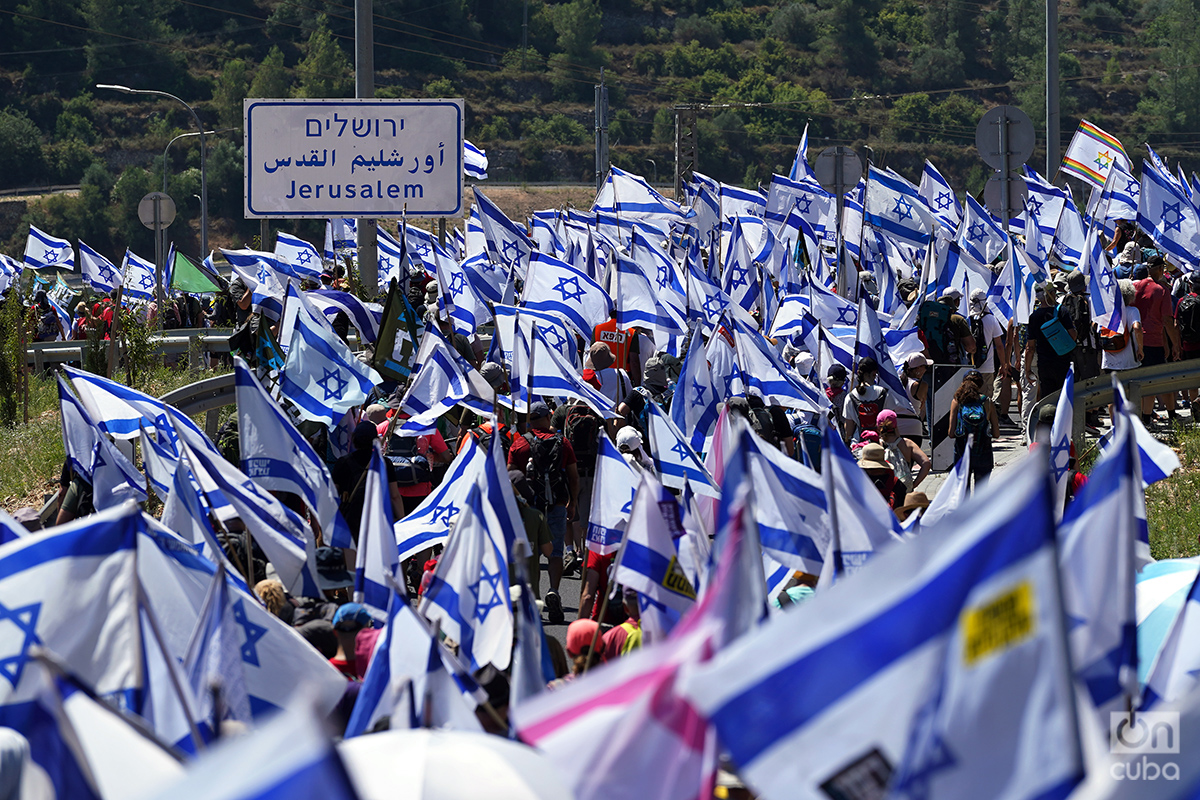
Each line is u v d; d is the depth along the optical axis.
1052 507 7.56
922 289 53.69
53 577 12.39
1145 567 17.50
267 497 24.47
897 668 7.98
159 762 10.32
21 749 9.56
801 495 19.36
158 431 33.19
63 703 10.34
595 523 24.14
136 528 12.67
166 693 12.73
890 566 8.09
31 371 65.75
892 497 30.70
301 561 23.59
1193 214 54.09
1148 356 44.16
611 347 45.34
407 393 35.59
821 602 8.23
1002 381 50.34
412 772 10.91
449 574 19.20
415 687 14.84
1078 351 43.84
